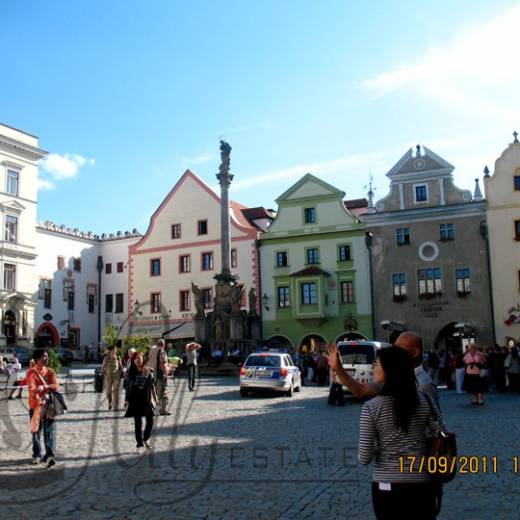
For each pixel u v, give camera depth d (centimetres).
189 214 5934
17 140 5250
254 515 752
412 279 4975
